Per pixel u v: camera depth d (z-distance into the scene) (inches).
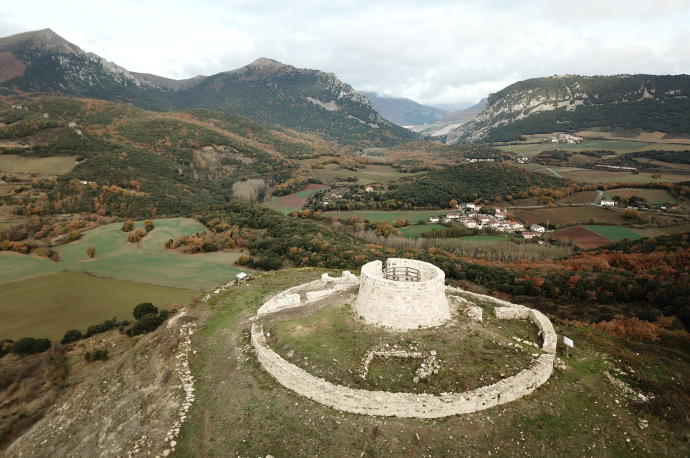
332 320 1363.2
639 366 1331.2
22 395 1624.0
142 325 2089.1
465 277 2871.6
